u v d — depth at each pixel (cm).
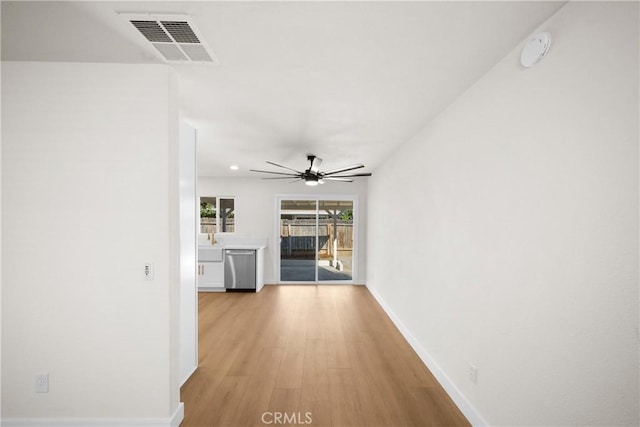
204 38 147
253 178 608
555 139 126
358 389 226
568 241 120
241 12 127
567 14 120
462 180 206
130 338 175
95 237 174
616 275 102
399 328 351
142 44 153
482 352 179
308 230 619
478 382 183
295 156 410
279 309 434
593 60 109
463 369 202
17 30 142
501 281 162
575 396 117
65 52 162
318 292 537
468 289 196
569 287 119
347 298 497
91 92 173
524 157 145
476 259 187
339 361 271
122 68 173
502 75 162
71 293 173
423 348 276
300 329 353
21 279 172
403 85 196
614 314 103
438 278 245
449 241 225
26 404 173
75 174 173
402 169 350
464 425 188
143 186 175
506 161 158
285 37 145
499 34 141
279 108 236
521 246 146
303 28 138
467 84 193
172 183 179
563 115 122
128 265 175
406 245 334
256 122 269
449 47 152
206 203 609
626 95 99
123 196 174
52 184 172
